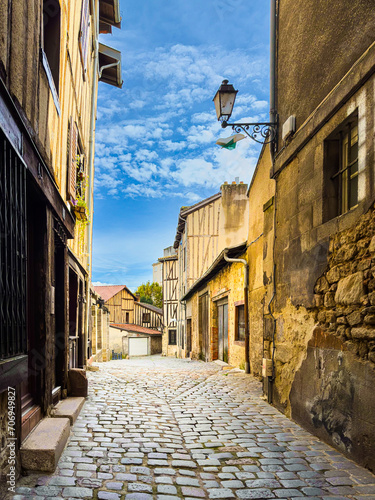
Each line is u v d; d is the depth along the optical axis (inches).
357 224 138.3
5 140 92.7
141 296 1774.1
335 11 161.6
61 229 194.7
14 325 98.2
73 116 246.7
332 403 149.2
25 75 117.8
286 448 144.8
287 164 210.4
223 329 465.7
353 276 137.9
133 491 105.8
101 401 215.2
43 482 107.8
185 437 155.6
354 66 140.9
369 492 109.0
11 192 97.2
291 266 199.0
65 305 202.2
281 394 204.4
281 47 228.7
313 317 171.2
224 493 107.2
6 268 92.5
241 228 674.8
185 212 745.6
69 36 219.5
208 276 514.0
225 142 229.8
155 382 296.7
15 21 105.8
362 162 136.8
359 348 133.6
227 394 248.2
